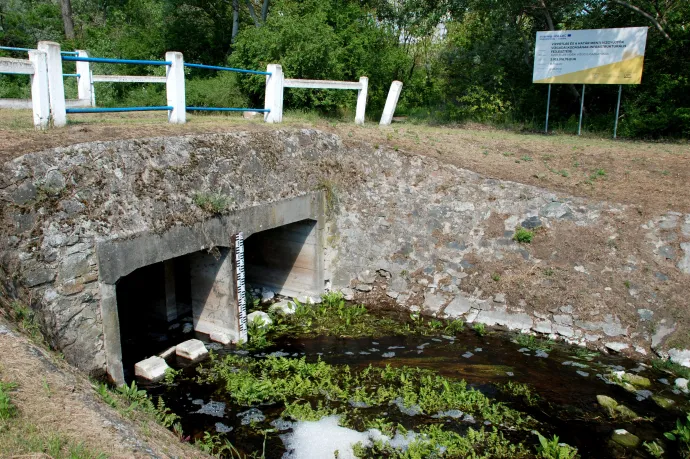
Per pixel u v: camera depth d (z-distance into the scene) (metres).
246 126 9.77
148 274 9.51
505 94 16.92
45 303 6.05
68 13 22.67
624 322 8.14
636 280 8.33
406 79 20.67
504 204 9.52
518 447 6.01
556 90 16.47
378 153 10.48
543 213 9.27
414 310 9.46
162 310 9.43
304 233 10.10
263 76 14.45
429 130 13.12
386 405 6.78
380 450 5.95
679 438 6.11
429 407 6.73
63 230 6.22
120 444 3.62
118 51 19.22
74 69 17.81
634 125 13.82
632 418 6.52
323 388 7.15
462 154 10.93
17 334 4.73
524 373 7.54
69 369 4.72
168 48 19.30
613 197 9.28
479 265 9.27
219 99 14.45
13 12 22.23
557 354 8.04
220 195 8.07
